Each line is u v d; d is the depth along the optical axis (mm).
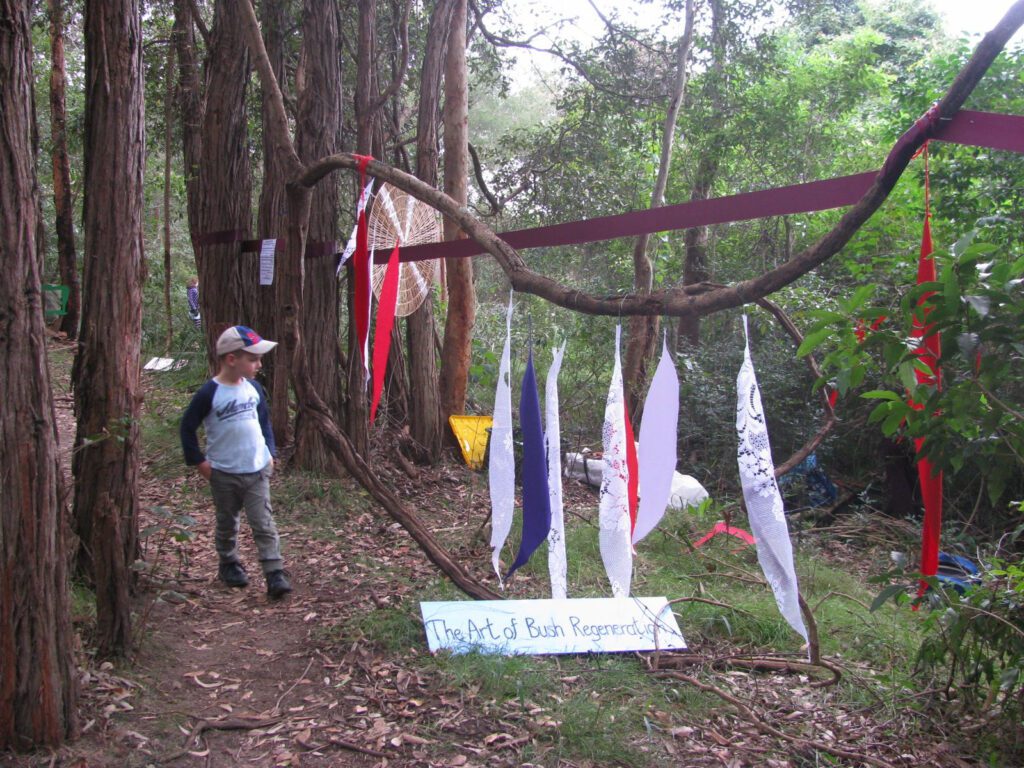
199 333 12766
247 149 9055
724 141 11445
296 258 4973
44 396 3209
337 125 8094
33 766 3145
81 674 3777
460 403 9602
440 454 9062
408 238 7137
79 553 4809
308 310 7945
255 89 12195
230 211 8836
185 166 10602
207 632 4617
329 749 3490
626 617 4691
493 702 3855
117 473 4551
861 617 5227
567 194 11961
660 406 2744
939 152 7160
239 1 5203
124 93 4387
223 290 8852
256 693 3951
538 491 3109
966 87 2232
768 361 9477
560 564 3125
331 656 4324
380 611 4828
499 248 3340
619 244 12289
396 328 9352
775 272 2514
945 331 2908
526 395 3129
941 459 3045
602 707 3842
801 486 8547
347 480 7832
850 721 3879
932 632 4945
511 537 6344
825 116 12211
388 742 3525
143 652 4211
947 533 7098
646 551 6445
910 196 8703
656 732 3695
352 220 11992
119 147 4410
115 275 4438
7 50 3098
